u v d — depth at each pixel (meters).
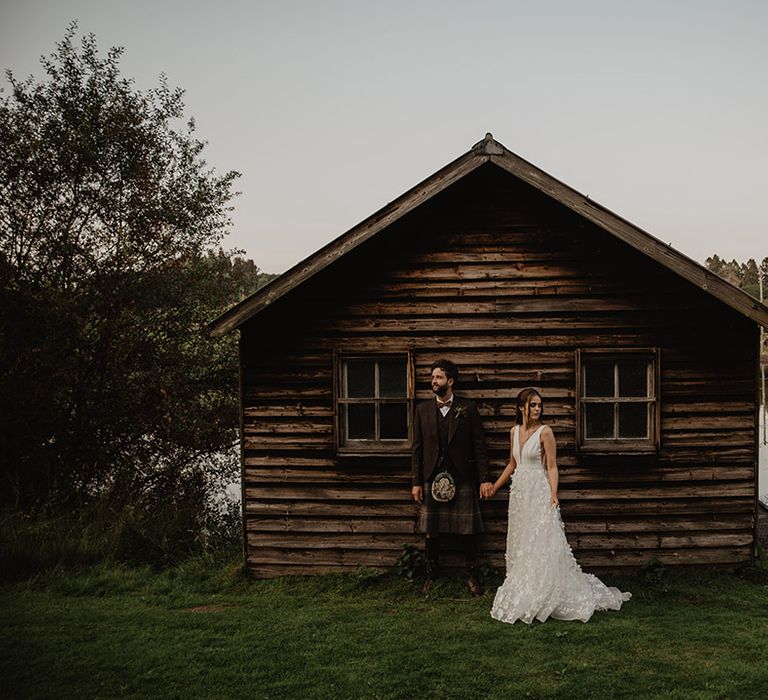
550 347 7.77
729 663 5.36
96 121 11.73
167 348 12.57
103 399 11.79
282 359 8.01
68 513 10.20
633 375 7.84
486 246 7.84
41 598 7.44
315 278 7.97
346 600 7.25
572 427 7.74
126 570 8.41
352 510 7.93
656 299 7.72
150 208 12.06
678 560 7.67
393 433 7.98
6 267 10.72
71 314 10.77
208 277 13.14
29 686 5.09
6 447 11.05
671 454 7.71
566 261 7.79
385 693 4.95
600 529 7.70
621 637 5.92
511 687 5.00
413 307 7.89
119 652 5.71
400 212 7.35
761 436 21.55
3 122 11.35
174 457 13.09
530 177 7.32
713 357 7.70
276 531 8.00
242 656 5.62
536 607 6.31
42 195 11.52
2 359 10.45
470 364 7.82
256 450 8.05
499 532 7.75
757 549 8.02
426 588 7.30
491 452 7.78
